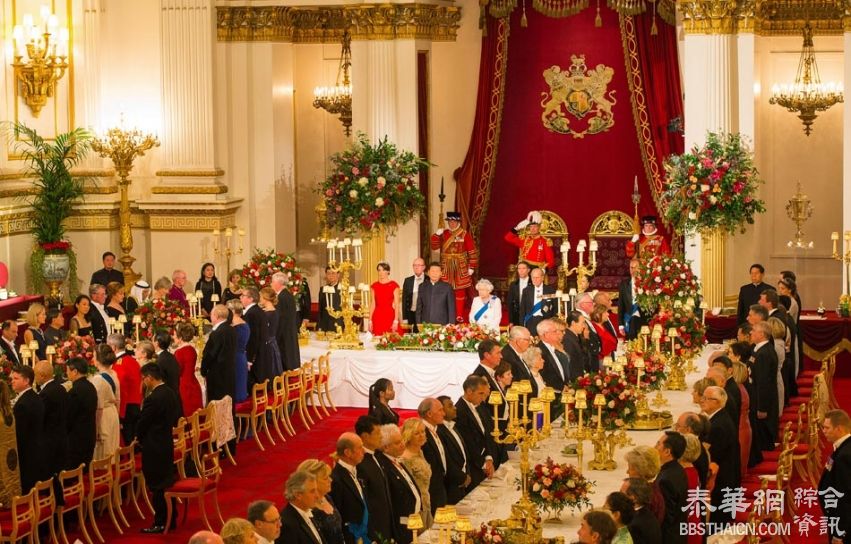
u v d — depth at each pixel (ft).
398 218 79.56
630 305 69.62
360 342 66.33
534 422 40.09
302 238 90.79
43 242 76.28
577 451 41.06
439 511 31.65
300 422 63.36
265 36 82.94
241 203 83.46
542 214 85.97
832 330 72.84
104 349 48.37
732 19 75.77
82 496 44.70
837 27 80.38
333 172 80.59
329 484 33.83
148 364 46.98
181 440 48.16
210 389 55.57
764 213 81.97
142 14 81.87
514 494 39.60
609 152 85.25
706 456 37.73
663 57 83.66
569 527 36.04
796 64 80.89
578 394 40.42
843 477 39.86
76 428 46.29
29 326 59.31
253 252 83.51
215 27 82.33
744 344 48.65
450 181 87.10
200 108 81.20
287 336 62.39
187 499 48.21
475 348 64.13
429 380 63.21
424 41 82.99
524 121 86.33
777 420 51.26
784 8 80.23
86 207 80.07
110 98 81.82
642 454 34.06
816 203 82.12
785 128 82.12
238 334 58.18
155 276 81.92
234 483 53.21
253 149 83.41
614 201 85.35
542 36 85.71
